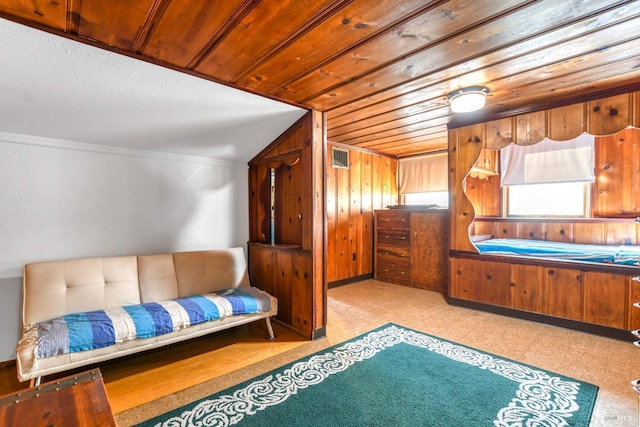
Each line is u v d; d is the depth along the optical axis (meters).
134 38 1.60
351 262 4.80
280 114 2.73
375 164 5.16
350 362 2.28
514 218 4.12
